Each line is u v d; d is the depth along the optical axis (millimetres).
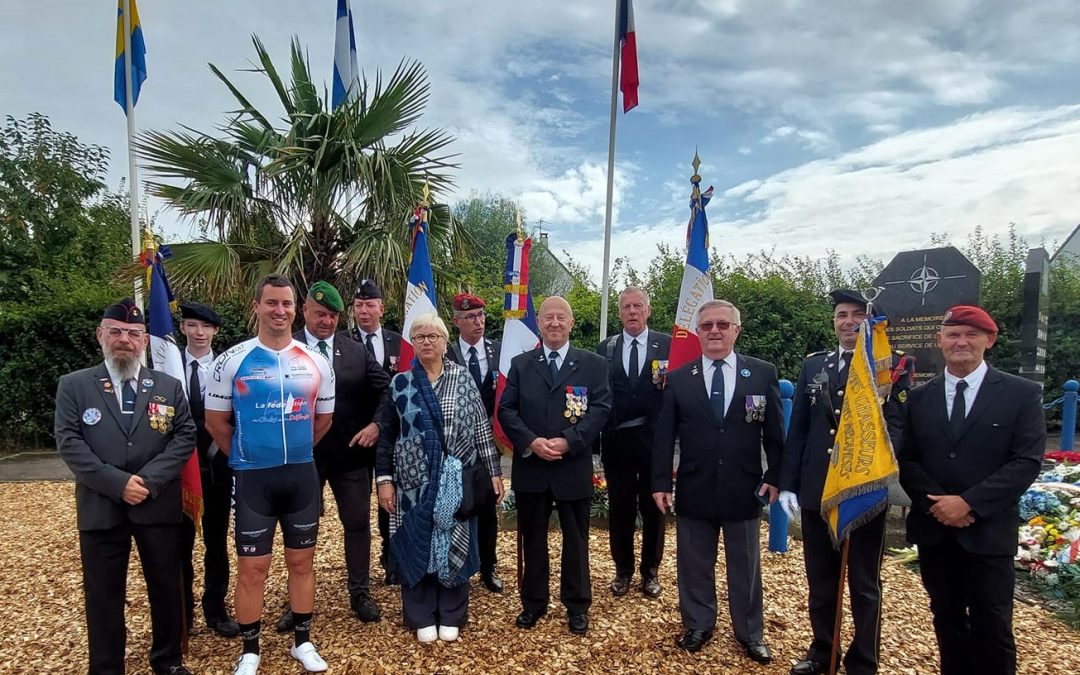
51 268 11672
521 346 4234
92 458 2730
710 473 3303
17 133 12016
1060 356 9578
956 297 6258
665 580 4289
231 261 6809
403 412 3408
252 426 2930
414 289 4539
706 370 3443
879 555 2893
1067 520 4598
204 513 3434
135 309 2920
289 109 7566
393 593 4027
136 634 3488
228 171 7086
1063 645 3422
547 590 3594
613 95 6152
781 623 3666
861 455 2738
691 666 3176
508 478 7242
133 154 6938
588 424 3465
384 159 7098
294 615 3102
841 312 3105
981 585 2623
